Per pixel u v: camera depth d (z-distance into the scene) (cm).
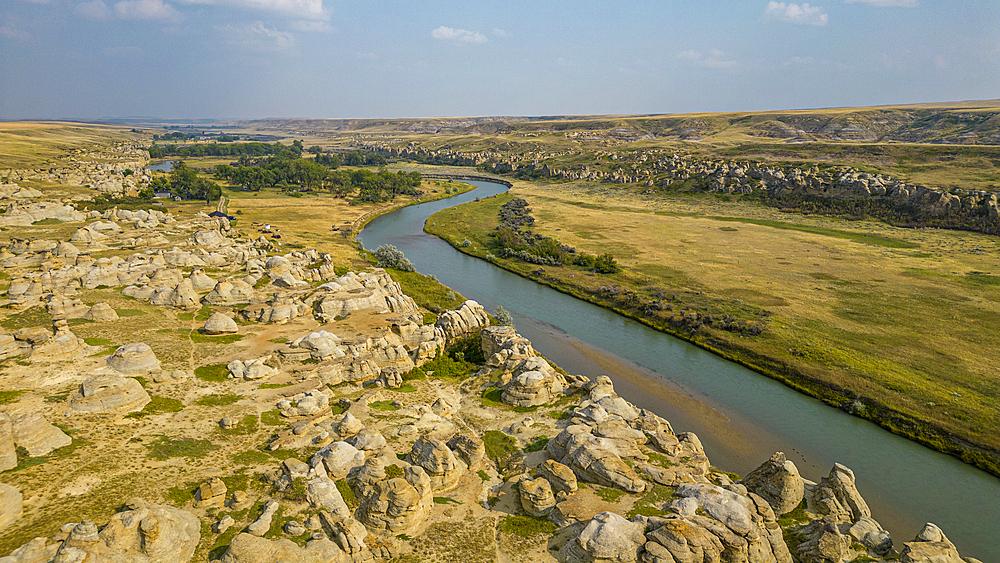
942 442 6069
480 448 4712
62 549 2967
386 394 6272
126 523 3152
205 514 3644
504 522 3956
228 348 6544
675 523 3438
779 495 4316
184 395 5353
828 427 6494
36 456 3922
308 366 6381
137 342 6353
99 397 4675
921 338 8406
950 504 5219
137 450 4278
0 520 3253
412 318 8000
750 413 6781
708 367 8081
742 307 9919
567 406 5972
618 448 4666
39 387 4891
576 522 3812
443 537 3734
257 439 4784
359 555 3459
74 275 8125
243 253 10831
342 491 4031
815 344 8250
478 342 8062
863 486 5447
